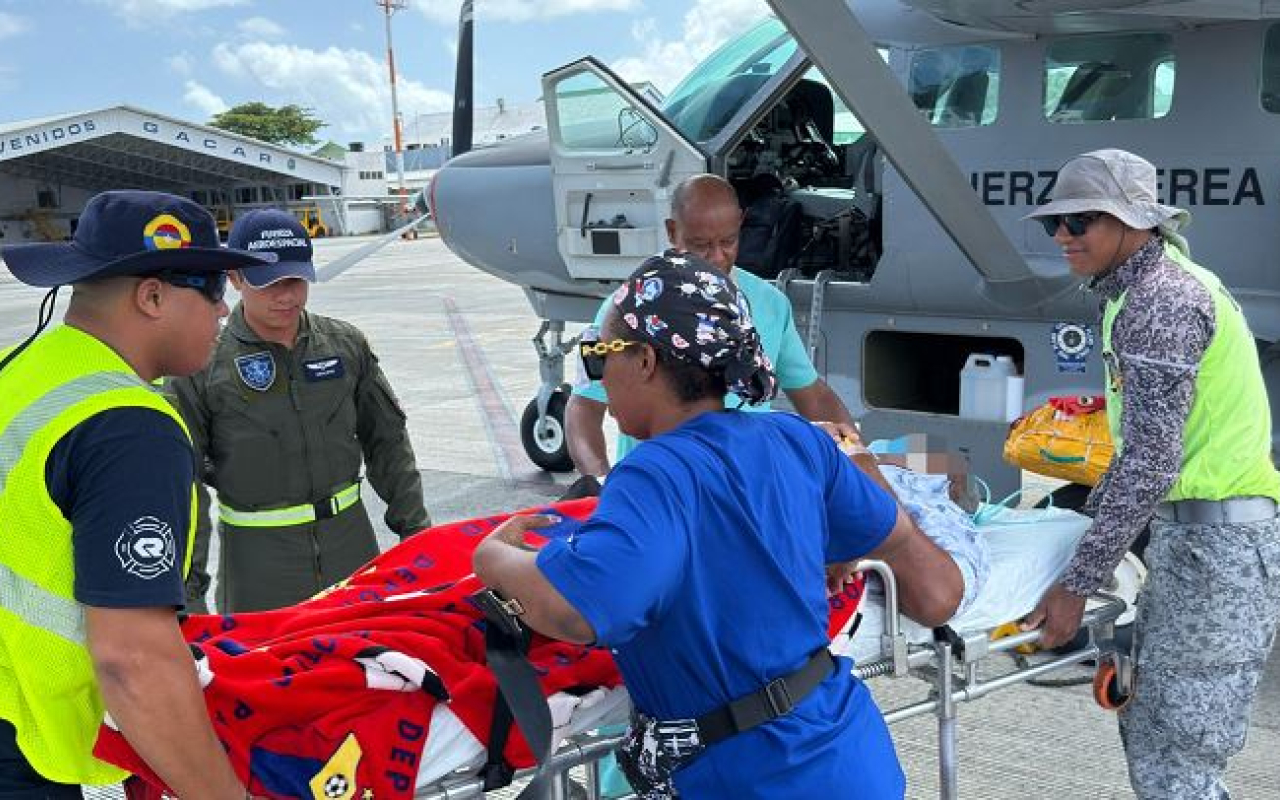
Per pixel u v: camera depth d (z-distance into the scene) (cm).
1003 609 251
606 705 206
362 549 306
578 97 590
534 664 201
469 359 1262
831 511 183
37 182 5600
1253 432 245
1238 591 247
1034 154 485
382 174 6047
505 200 666
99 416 153
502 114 5650
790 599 168
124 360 164
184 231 166
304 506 295
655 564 154
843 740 170
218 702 177
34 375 157
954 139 506
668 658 166
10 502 153
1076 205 243
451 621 204
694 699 167
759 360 173
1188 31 442
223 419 286
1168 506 253
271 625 212
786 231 592
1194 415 244
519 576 159
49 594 154
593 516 160
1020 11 427
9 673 160
